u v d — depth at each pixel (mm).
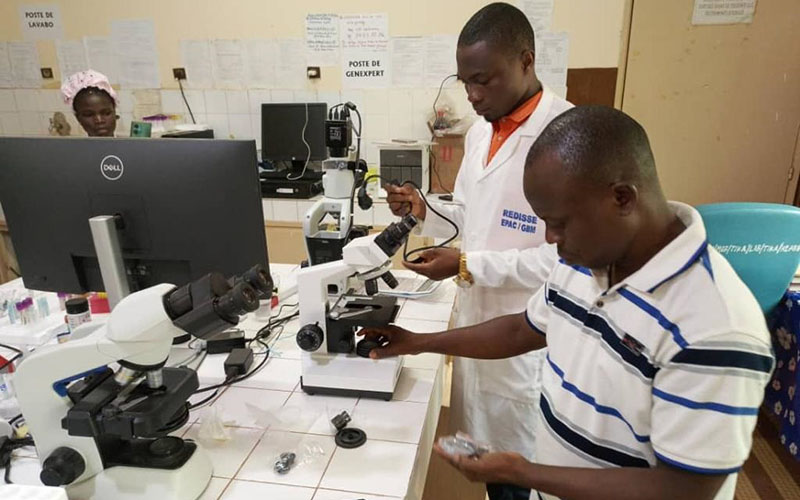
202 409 1091
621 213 698
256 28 3201
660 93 2811
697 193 2900
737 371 643
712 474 659
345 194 1612
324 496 865
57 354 816
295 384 1188
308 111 3158
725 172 2836
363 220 2891
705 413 656
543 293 1063
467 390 1682
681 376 680
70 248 1203
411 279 1809
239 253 1158
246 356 1242
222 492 877
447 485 1810
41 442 853
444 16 3012
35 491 761
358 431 1017
